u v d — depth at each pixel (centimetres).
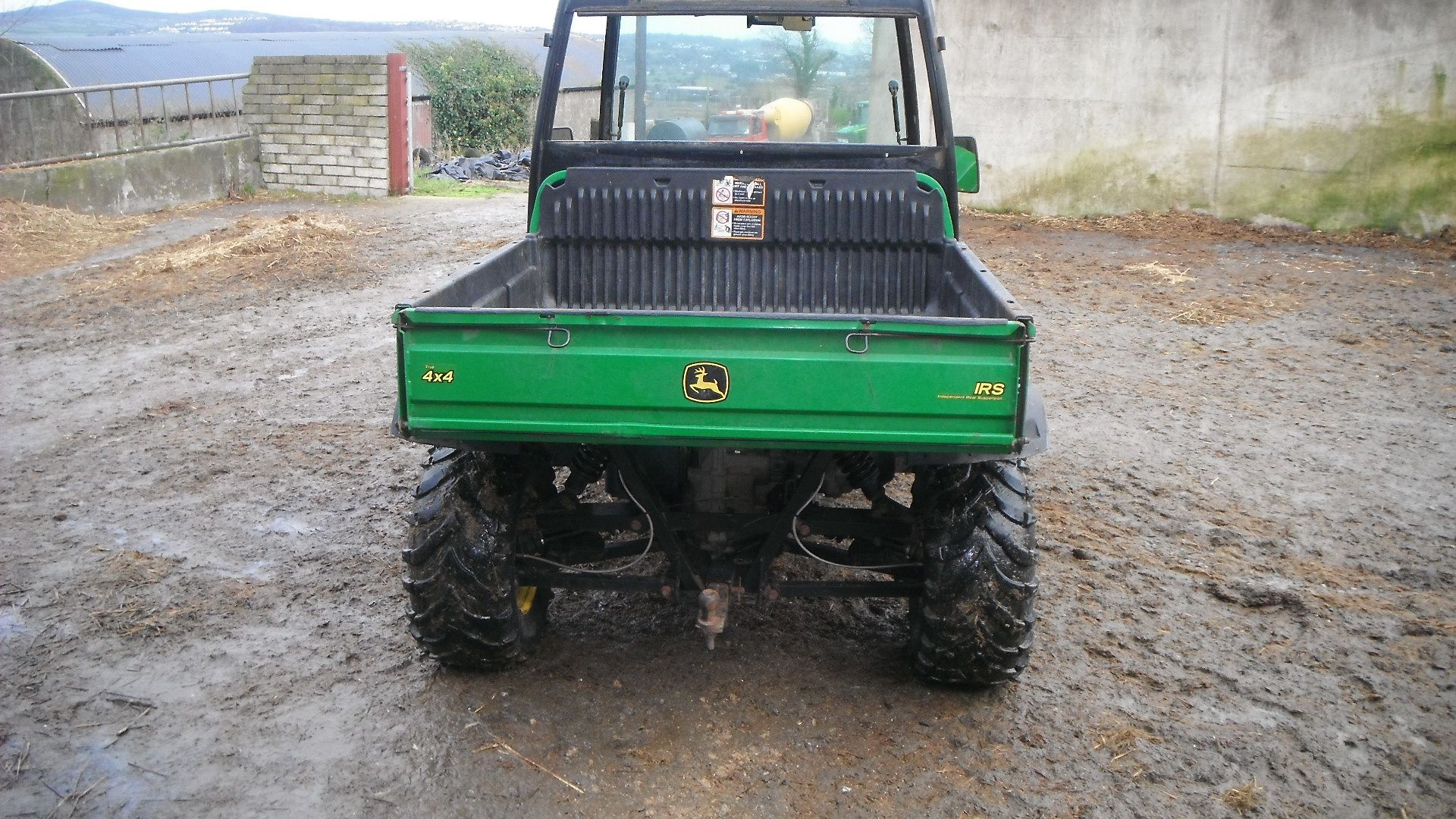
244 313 903
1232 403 696
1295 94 1209
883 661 402
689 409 312
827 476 404
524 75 2152
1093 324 877
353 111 1513
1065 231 1268
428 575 358
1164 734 359
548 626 422
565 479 568
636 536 510
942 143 460
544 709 369
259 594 450
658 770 338
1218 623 432
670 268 474
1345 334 839
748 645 412
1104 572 474
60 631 418
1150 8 1252
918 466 372
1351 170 1202
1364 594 455
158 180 1417
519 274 445
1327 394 710
